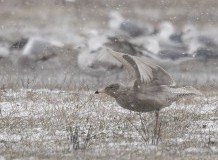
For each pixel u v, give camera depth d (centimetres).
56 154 1123
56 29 3447
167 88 1282
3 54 2673
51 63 2617
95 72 2370
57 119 1429
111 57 1288
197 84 2131
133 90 1280
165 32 2820
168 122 1401
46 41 2689
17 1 3997
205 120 1439
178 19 3669
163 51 2594
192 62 2631
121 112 1519
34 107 1580
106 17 3722
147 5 3931
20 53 2706
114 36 2516
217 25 3534
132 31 2823
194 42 2764
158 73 1274
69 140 1244
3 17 3716
